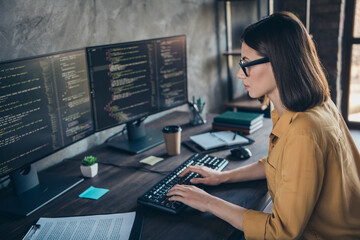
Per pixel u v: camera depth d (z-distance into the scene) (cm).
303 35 94
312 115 94
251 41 98
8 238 106
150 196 121
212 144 171
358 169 110
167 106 196
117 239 99
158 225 108
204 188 130
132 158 164
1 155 120
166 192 123
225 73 318
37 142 133
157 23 231
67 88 142
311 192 89
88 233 103
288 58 93
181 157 162
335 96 337
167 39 186
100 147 182
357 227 100
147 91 181
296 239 91
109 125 165
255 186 131
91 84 153
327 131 93
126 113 173
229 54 295
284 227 90
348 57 331
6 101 119
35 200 127
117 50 161
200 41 278
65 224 110
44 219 114
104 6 191
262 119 203
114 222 109
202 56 283
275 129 107
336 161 94
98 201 126
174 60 193
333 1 315
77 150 182
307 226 100
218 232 103
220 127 196
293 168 90
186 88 206
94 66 152
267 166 111
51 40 165
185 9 256
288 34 93
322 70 101
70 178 145
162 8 234
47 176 148
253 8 309
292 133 93
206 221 109
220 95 315
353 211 101
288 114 102
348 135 110
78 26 178
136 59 171
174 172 139
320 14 324
